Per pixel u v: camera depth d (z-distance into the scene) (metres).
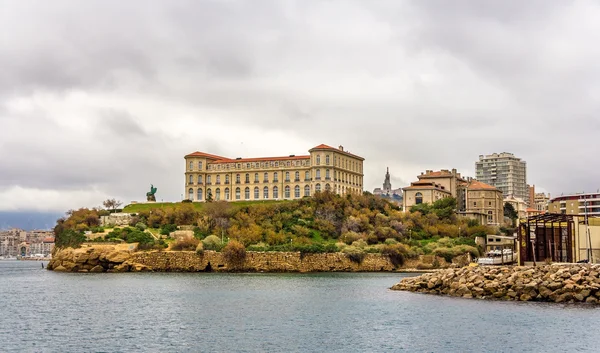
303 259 188.50
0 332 80.00
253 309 100.69
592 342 71.75
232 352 68.56
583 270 105.06
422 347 71.00
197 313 96.38
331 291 128.00
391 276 172.50
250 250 189.12
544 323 82.94
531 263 127.00
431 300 110.06
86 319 90.38
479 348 70.12
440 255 198.25
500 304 101.81
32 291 130.00
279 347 71.19
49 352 68.31
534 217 131.00
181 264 185.75
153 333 79.31
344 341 74.31
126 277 165.88
